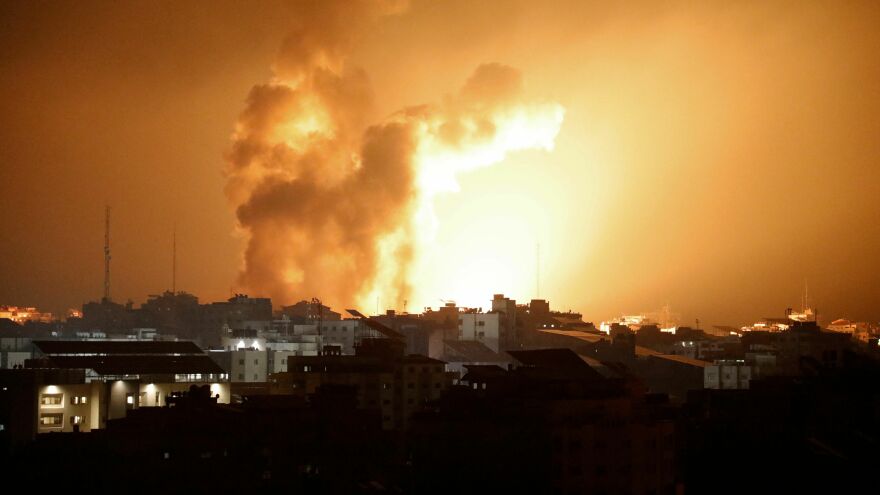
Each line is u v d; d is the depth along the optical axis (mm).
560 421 147750
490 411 154375
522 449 147500
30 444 164500
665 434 154250
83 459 156625
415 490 154500
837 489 167500
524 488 146500
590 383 156000
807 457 170750
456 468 151750
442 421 153875
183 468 156875
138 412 169375
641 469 149375
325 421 169750
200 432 160750
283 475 163375
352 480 161375
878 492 165875
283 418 167375
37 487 155250
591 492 146375
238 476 159250
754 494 171250
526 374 161625
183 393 190625
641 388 167250
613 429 147500
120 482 153750
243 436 163000
